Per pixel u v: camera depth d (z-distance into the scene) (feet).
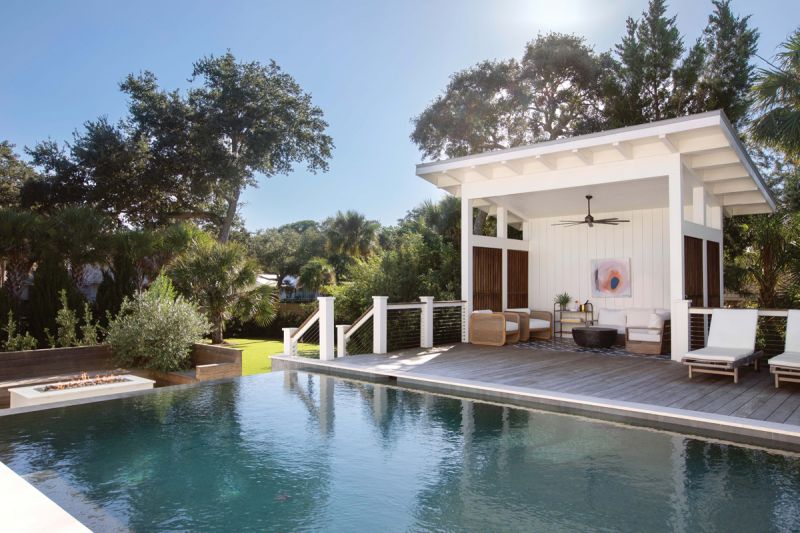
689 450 14.43
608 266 39.58
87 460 14.25
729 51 56.95
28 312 37.73
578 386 20.66
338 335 30.22
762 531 9.62
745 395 18.74
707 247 33.24
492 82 63.36
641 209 38.32
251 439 16.07
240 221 94.84
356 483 12.39
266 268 130.41
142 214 77.51
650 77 58.95
